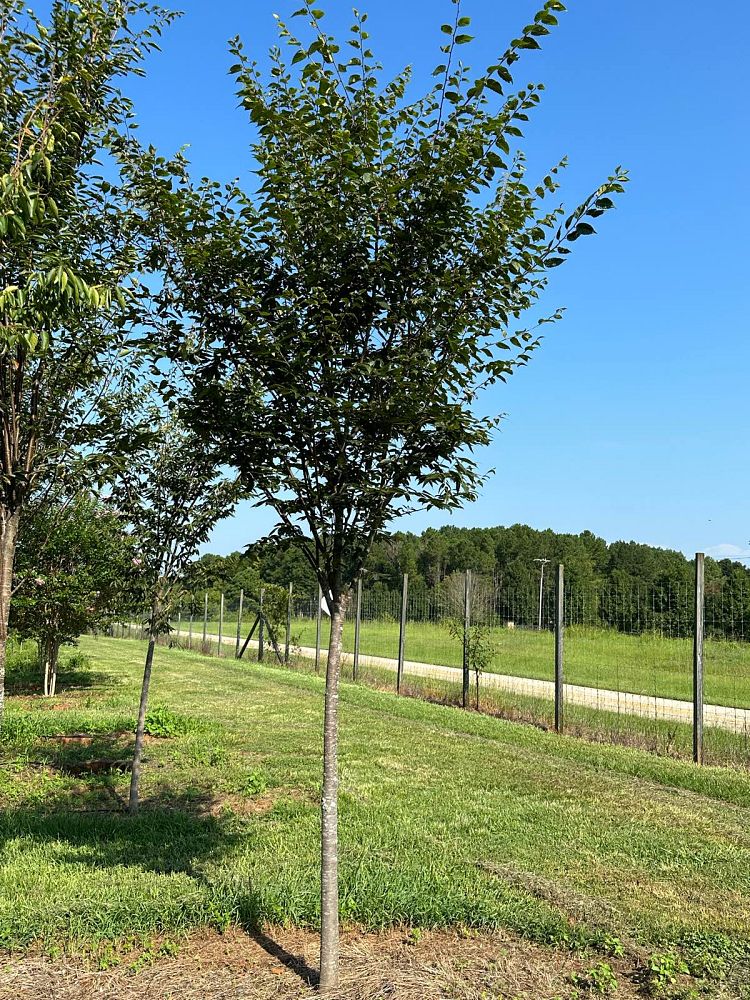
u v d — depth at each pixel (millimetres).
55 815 6039
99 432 5102
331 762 3625
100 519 10359
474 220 3527
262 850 5211
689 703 13008
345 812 6195
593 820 6156
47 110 4195
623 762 8320
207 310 3771
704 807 6695
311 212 3416
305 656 22125
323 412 3451
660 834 5816
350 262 3500
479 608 14469
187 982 3475
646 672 13242
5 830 5648
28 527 9320
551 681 15539
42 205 3541
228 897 4203
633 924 4164
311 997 3354
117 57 4512
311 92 3320
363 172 3277
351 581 3748
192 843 5348
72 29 4293
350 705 12570
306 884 4434
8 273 3924
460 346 3521
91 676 15984
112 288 3539
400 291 3572
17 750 8391
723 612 10734
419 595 19203
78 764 7750
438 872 4754
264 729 10078
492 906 4230
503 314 3727
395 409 3426
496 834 5684
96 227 4566
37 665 16781
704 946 3893
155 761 8031
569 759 8656
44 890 4410
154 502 6102
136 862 4965
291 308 3500
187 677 16578
